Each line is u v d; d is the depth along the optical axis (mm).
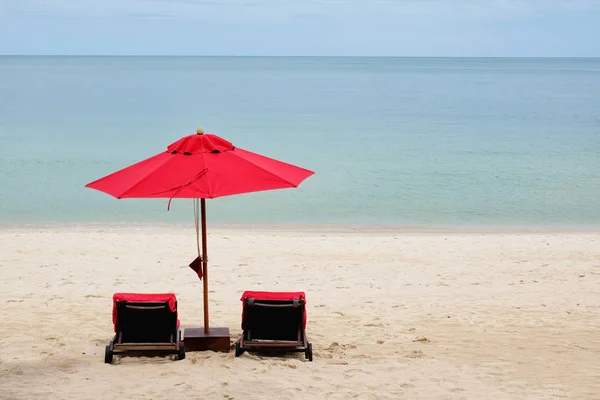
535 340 8727
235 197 23641
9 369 6980
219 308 10203
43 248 15234
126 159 30531
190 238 16797
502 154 32875
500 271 13492
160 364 7121
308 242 16484
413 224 19938
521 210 21766
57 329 8820
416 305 10664
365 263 14117
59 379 6648
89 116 50188
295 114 53688
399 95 80312
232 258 14406
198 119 48938
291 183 6770
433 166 29531
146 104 62438
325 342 8406
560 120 49000
